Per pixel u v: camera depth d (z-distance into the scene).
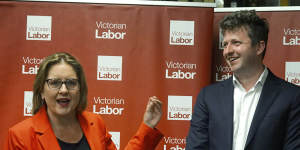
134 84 3.06
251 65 2.16
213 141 2.15
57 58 1.80
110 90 3.05
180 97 3.07
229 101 2.19
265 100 2.10
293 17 3.10
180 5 3.09
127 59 3.06
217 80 3.21
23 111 3.00
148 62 3.07
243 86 2.24
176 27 3.08
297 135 2.00
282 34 3.11
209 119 2.21
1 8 3.02
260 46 2.18
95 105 3.05
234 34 2.16
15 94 3.00
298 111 2.03
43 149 1.70
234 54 2.16
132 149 1.87
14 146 1.68
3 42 3.01
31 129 1.72
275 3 3.65
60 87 1.74
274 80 2.19
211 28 3.08
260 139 2.02
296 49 3.10
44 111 1.81
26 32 3.03
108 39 3.07
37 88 1.79
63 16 3.04
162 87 3.07
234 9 3.20
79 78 1.84
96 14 3.06
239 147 2.10
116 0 3.07
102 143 1.90
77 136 1.82
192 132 2.26
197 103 2.33
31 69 3.02
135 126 3.05
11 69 3.01
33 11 3.03
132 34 3.07
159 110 1.93
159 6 3.10
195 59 3.08
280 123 2.04
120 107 3.05
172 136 3.06
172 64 3.08
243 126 2.13
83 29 3.05
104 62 3.06
